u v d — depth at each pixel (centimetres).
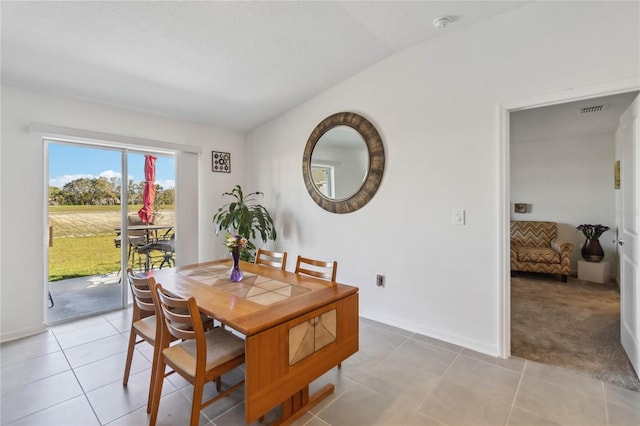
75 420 171
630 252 221
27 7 193
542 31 218
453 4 221
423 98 276
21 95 279
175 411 179
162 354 166
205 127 419
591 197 502
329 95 349
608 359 233
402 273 294
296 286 205
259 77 312
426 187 276
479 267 249
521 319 316
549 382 205
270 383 145
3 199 271
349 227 335
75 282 321
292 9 219
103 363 232
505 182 235
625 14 191
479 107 246
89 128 319
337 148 340
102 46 237
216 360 156
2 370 222
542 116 390
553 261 464
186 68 282
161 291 176
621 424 166
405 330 290
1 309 271
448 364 229
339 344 184
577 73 207
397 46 279
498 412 177
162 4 201
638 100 200
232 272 220
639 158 200
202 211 419
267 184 433
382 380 209
